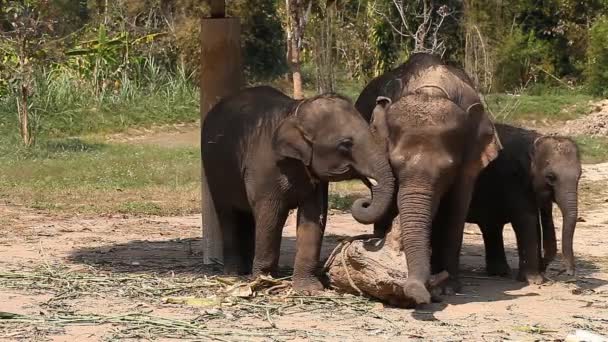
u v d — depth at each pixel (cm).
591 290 1212
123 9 3966
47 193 2158
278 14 4525
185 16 3844
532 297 1166
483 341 928
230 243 1287
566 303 1131
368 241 1102
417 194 1039
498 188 1285
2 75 3381
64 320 984
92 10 3909
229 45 1374
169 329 955
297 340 920
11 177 2381
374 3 4194
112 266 1333
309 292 1129
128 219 1869
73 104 3578
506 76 4491
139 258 1416
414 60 1212
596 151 3069
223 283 1184
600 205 2120
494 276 1323
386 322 1002
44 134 3384
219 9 1395
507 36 4484
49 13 3177
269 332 948
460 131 1069
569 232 1234
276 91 1273
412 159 1045
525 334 961
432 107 1062
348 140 1082
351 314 1034
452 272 1176
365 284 1077
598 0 4641
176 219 1886
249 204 1195
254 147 1170
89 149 3050
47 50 3284
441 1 4141
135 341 911
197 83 4041
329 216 1920
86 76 3731
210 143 1280
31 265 1320
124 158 2755
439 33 4059
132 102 3725
